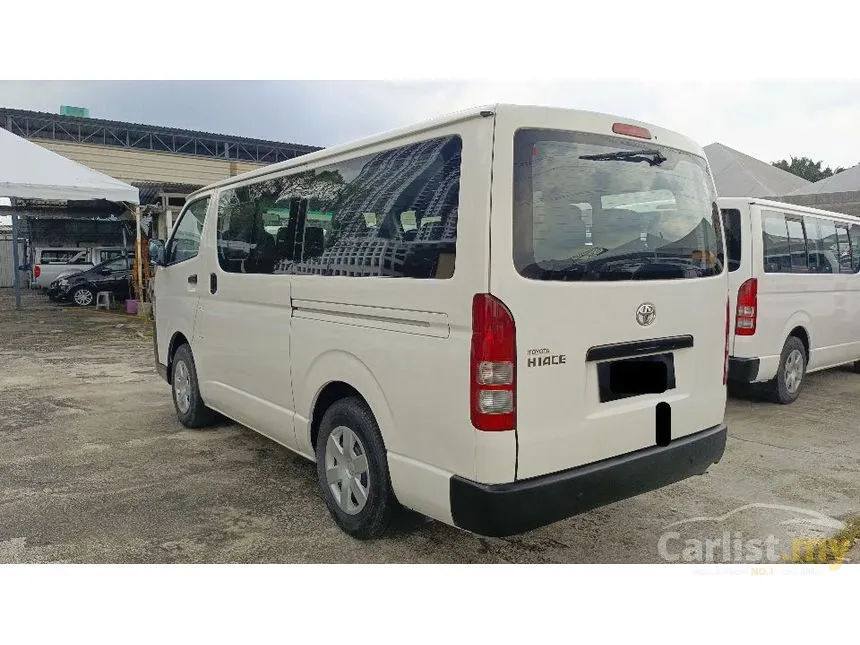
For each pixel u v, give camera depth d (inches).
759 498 159.6
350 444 133.6
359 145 131.6
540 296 104.7
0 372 317.4
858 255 287.7
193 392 206.1
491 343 101.3
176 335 216.2
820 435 211.9
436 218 111.1
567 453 109.3
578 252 110.5
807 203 504.1
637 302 118.3
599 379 113.7
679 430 127.7
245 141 906.1
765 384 247.4
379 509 126.0
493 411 101.8
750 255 225.6
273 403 160.1
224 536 136.5
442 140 112.2
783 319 239.5
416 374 113.3
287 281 149.3
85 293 675.4
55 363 344.2
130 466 178.5
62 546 131.7
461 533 137.9
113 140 825.5
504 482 103.0
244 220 172.2
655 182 125.0
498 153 102.8
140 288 579.8
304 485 165.2
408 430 116.0
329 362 135.7
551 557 129.3
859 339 290.2
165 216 653.3
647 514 149.7
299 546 132.0
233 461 183.0
